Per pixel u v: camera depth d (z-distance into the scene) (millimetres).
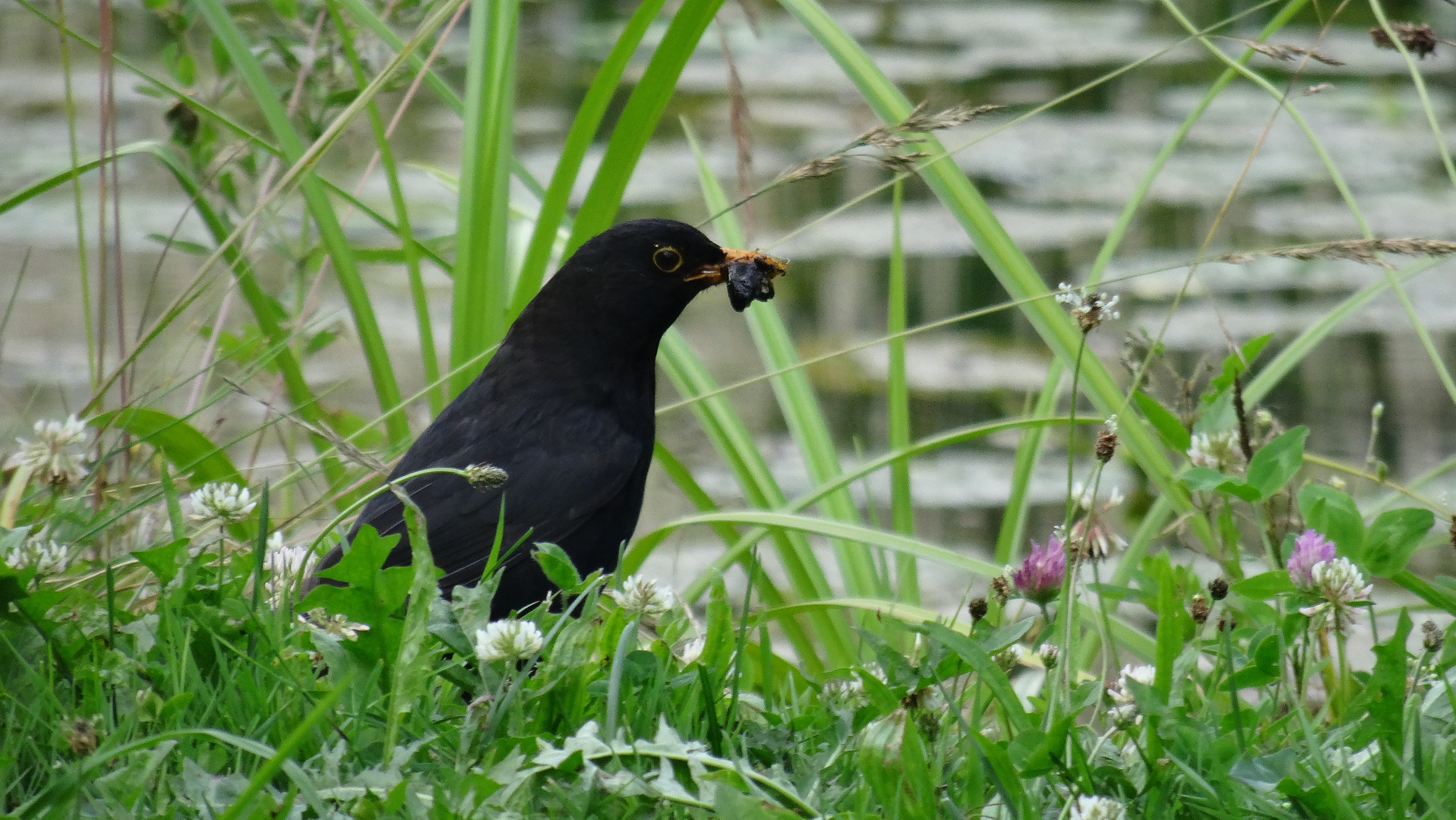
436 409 8188
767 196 20188
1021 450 8430
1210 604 4992
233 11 18031
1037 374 15242
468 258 7879
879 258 18266
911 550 6762
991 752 3947
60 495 5906
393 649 4457
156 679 4453
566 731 4371
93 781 3932
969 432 7195
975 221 7637
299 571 5043
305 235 9195
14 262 15656
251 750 3594
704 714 4637
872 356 15555
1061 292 4547
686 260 6637
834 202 20547
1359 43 27781
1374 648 4270
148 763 3814
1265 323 15961
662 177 20219
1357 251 5816
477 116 7941
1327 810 3900
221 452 7023
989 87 24859
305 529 7465
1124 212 7844
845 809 4113
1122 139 23438
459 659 4578
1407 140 23156
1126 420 7129
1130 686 4207
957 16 32281
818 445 8531
